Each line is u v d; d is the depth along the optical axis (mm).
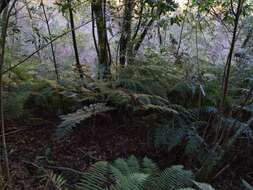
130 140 4008
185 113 4109
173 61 4824
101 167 2842
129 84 4125
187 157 3820
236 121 3650
